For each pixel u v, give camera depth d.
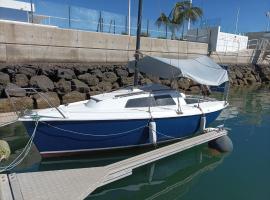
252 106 15.98
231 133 10.64
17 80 12.20
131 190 6.33
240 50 29.38
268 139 9.98
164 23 24.17
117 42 18.14
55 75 13.55
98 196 5.99
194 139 8.24
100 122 7.03
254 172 7.25
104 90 14.09
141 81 15.45
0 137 8.62
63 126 6.77
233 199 5.96
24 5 20.77
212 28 27.41
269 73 28.91
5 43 13.80
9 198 4.91
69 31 15.97
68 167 7.09
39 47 14.98
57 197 5.01
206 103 9.51
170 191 6.33
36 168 6.85
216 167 7.54
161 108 8.18
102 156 7.65
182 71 8.03
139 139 7.75
